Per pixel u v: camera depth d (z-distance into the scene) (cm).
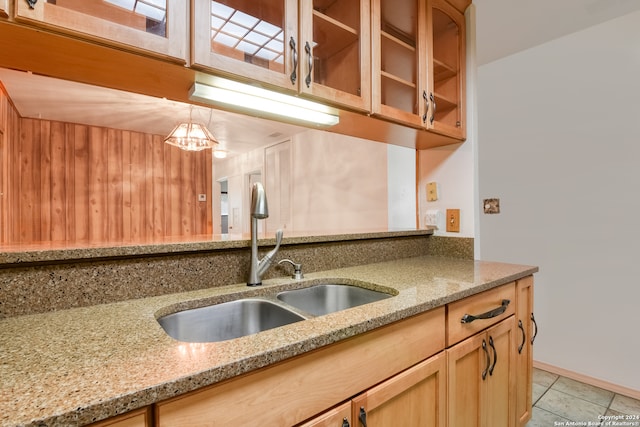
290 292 123
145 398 49
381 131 152
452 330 107
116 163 435
